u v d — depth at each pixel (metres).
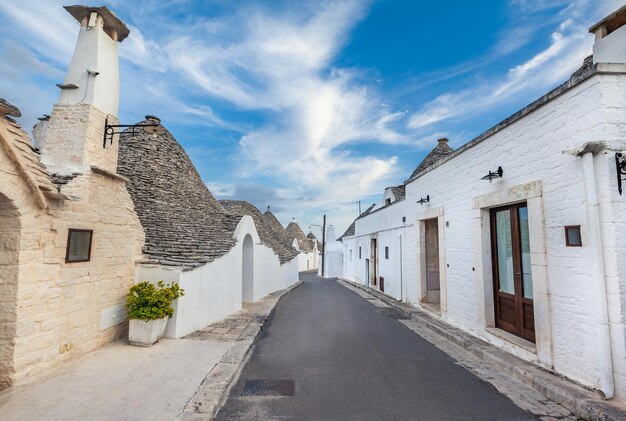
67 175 4.92
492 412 3.67
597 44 5.20
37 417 3.27
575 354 4.11
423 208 9.32
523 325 5.43
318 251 50.69
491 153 5.97
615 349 3.63
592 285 3.87
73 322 4.84
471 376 4.71
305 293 15.38
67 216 4.71
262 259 13.69
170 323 6.20
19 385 3.93
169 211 8.88
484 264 6.25
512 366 4.74
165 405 3.55
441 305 7.93
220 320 8.07
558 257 4.41
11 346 3.92
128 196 6.25
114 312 5.77
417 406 3.79
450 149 12.84
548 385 4.05
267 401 3.87
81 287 4.99
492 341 5.86
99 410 3.42
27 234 4.08
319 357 5.50
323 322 8.37
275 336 6.88
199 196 11.03
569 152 4.01
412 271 10.31
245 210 22.50
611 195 3.74
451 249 7.48
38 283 4.23
